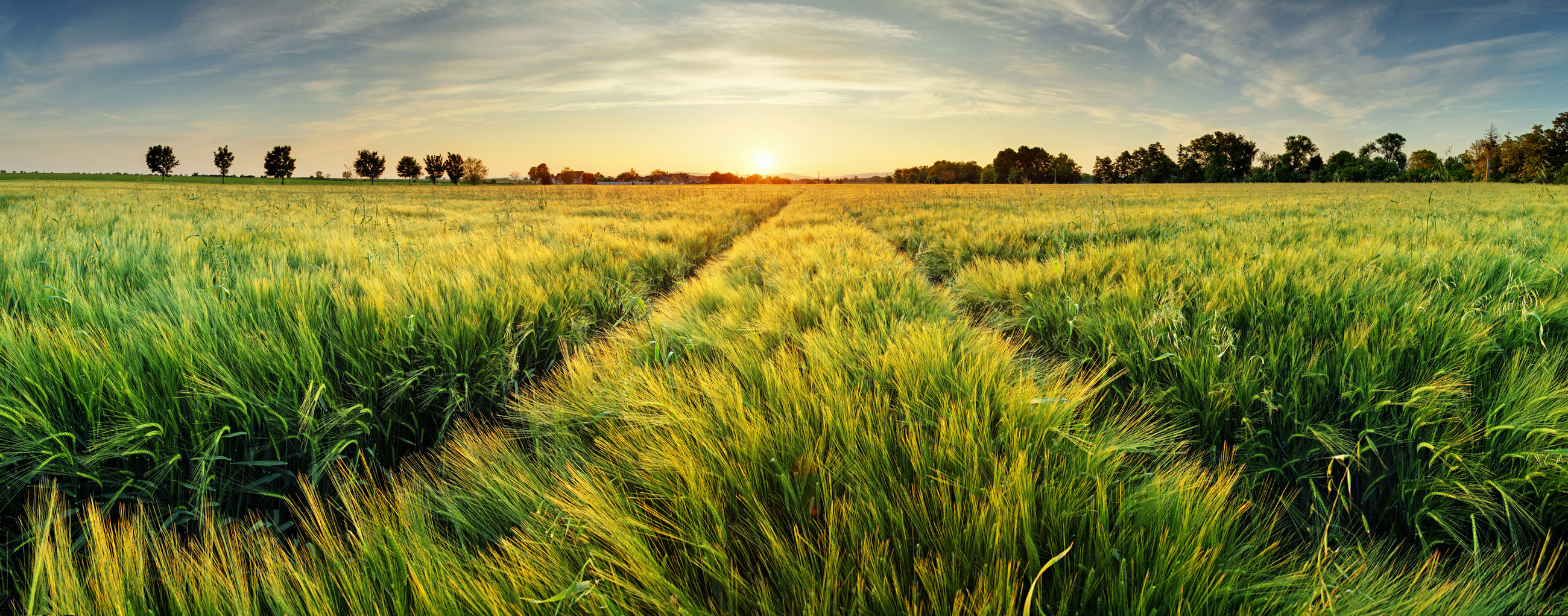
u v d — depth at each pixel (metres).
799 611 1.08
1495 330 2.41
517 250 5.72
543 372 3.06
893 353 2.14
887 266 4.45
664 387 1.99
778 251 6.27
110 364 1.85
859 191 41.75
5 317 2.18
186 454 1.82
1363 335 2.22
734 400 1.76
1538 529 1.51
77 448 1.76
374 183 79.44
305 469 1.98
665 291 5.71
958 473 1.40
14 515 1.60
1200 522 1.21
